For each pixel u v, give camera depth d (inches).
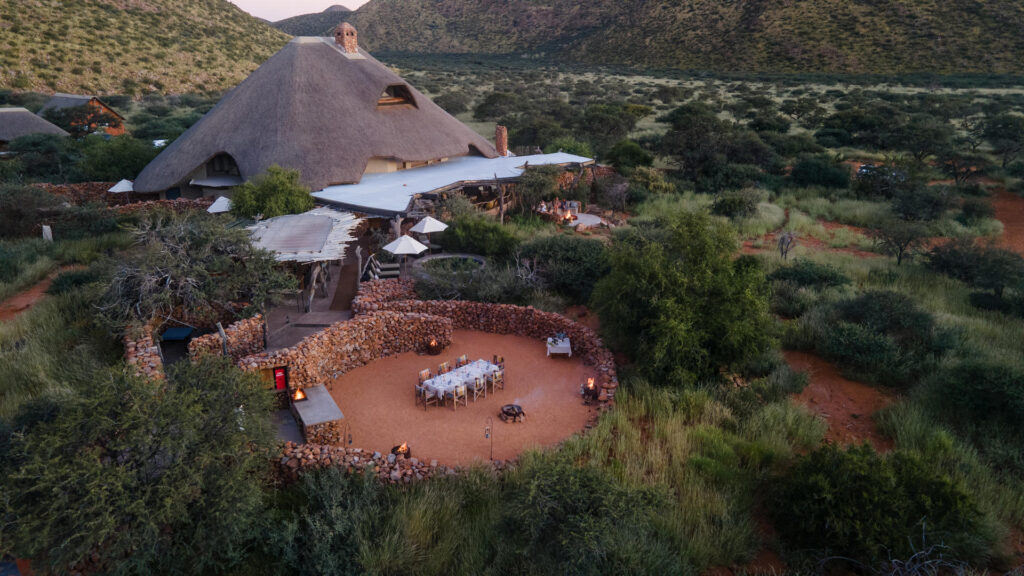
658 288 566.3
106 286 590.9
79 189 1235.2
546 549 319.6
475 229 918.4
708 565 342.3
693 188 1494.8
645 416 509.4
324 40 1332.4
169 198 1204.5
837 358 599.5
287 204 912.3
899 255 954.7
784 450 439.8
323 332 582.9
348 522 352.5
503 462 434.3
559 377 595.8
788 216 1301.7
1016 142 1716.3
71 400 332.5
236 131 1151.0
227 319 652.7
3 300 711.1
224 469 344.8
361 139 1160.8
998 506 380.5
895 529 338.0
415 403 545.0
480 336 700.0
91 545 291.1
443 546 349.4
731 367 556.1
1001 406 462.6
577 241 857.5
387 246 759.7
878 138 2073.1
